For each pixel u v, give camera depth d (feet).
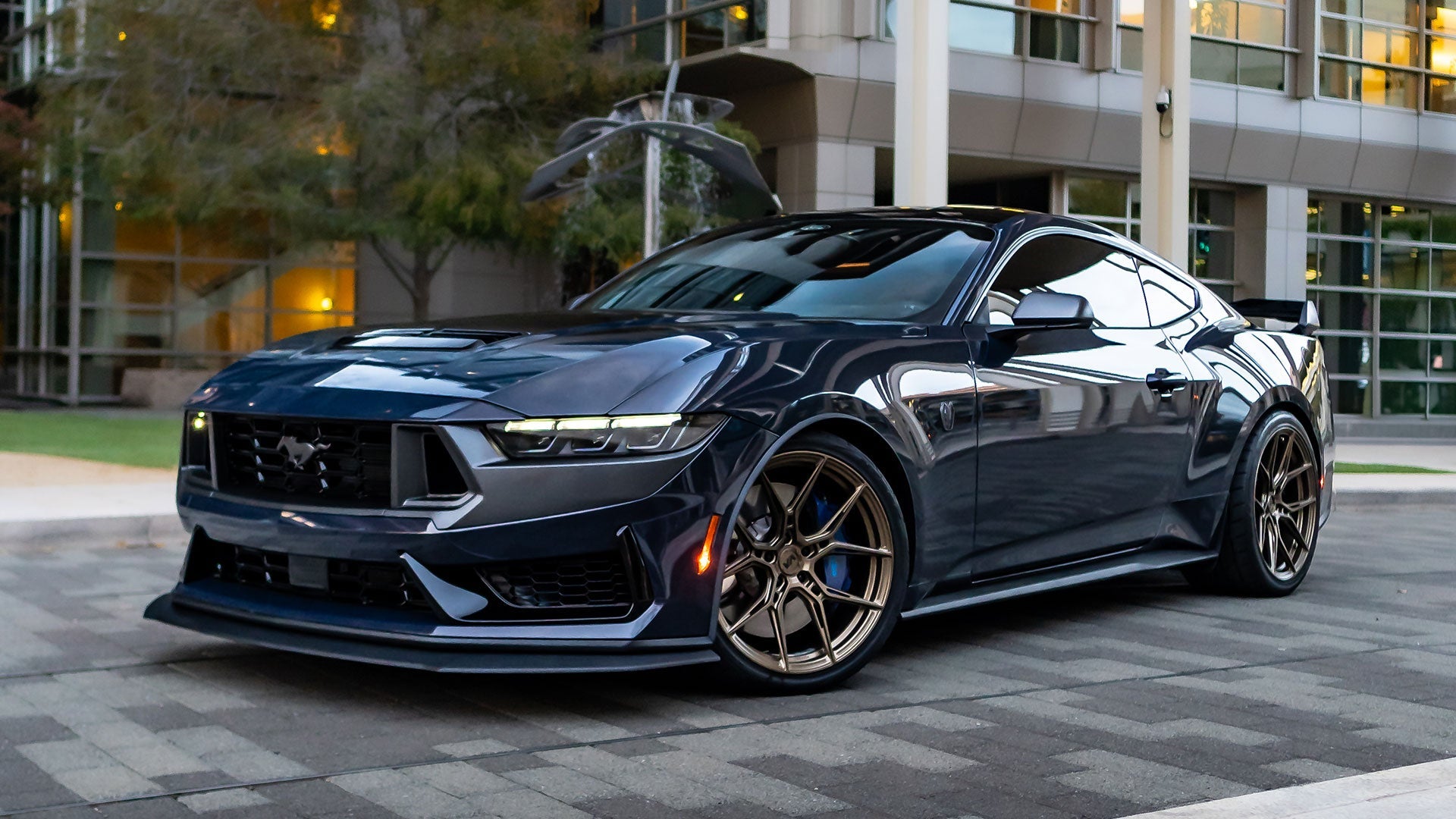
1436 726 10.61
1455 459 47.83
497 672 9.90
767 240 14.96
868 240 14.24
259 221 58.18
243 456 11.43
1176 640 14.02
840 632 11.69
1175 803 8.57
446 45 53.72
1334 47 75.61
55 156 56.75
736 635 10.90
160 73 54.44
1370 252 80.48
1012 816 8.28
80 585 16.94
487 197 53.88
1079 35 68.03
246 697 11.03
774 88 63.21
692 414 10.46
